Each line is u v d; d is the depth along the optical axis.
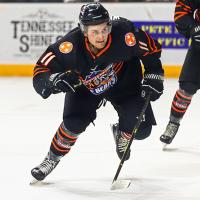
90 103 8.73
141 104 8.87
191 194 8.68
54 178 9.55
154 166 10.26
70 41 8.29
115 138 9.76
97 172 9.90
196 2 10.53
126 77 8.77
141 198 8.49
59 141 8.92
